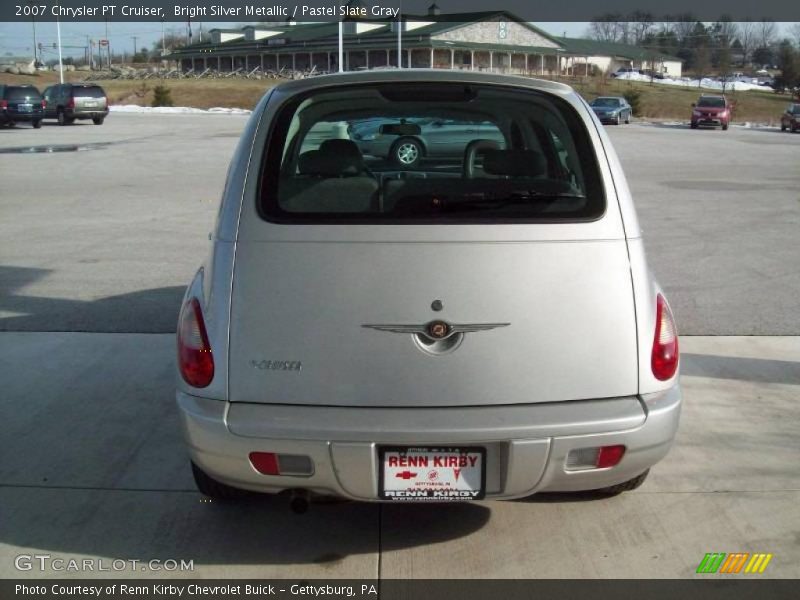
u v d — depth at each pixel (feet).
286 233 9.77
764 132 125.70
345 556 10.91
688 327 20.42
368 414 9.39
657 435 9.72
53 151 71.05
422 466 9.48
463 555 10.93
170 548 11.09
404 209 9.86
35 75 243.19
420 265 9.55
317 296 9.54
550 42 225.76
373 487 9.45
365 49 200.54
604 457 9.63
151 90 186.50
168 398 15.94
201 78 226.99
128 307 21.72
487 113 12.19
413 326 9.44
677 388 10.18
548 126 11.27
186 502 12.22
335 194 10.04
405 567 10.67
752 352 18.63
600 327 9.68
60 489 12.53
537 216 9.88
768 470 13.15
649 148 82.23
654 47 339.36
